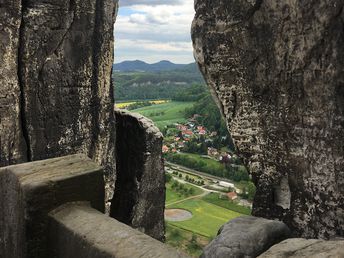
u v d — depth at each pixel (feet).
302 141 15.62
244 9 16.62
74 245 11.78
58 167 13.85
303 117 15.44
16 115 28.53
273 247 10.58
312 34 14.57
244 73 17.29
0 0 26.84
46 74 29.78
